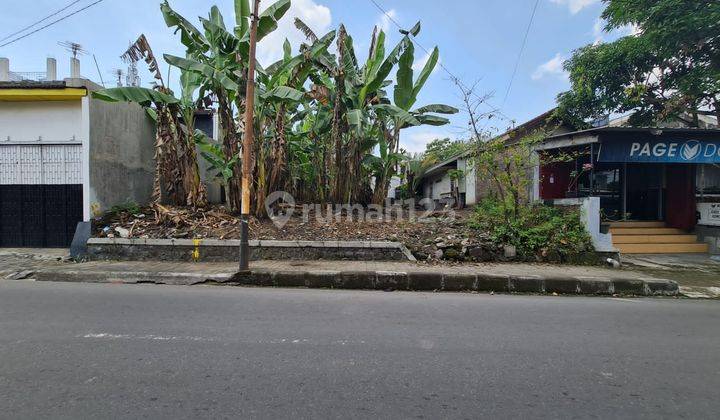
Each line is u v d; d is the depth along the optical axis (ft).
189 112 35.63
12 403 9.44
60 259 29.25
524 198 32.65
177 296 20.42
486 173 33.91
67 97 32.14
